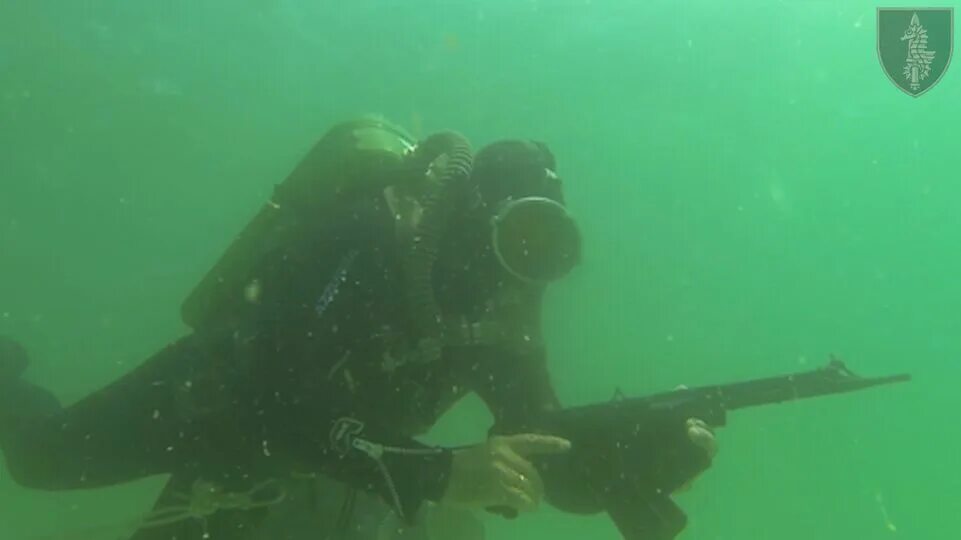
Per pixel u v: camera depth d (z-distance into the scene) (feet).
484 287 3.64
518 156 3.63
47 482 5.19
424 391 3.80
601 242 28.17
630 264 29.43
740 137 30.96
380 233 3.53
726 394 3.84
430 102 26.68
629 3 22.95
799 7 23.54
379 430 3.35
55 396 5.60
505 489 3.08
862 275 54.19
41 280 29.89
